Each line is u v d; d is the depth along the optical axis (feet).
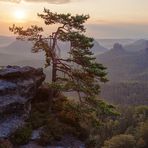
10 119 99.25
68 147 100.48
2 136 91.76
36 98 118.73
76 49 109.29
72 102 109.70
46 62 116.88
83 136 108.47
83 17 107.45
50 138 99.40
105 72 105.29
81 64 108.88
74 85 103.35
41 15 111.04
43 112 113.91
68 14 108.27
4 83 101.71
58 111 115.24
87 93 105.09
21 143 95.14
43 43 113.80
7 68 110.52
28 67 115.24
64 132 105.09
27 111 106.83
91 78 108.27
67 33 109.09
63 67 112.47
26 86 106.83
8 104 96.99
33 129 102.78
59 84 103.19
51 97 114.01
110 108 104.53
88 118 104.83
